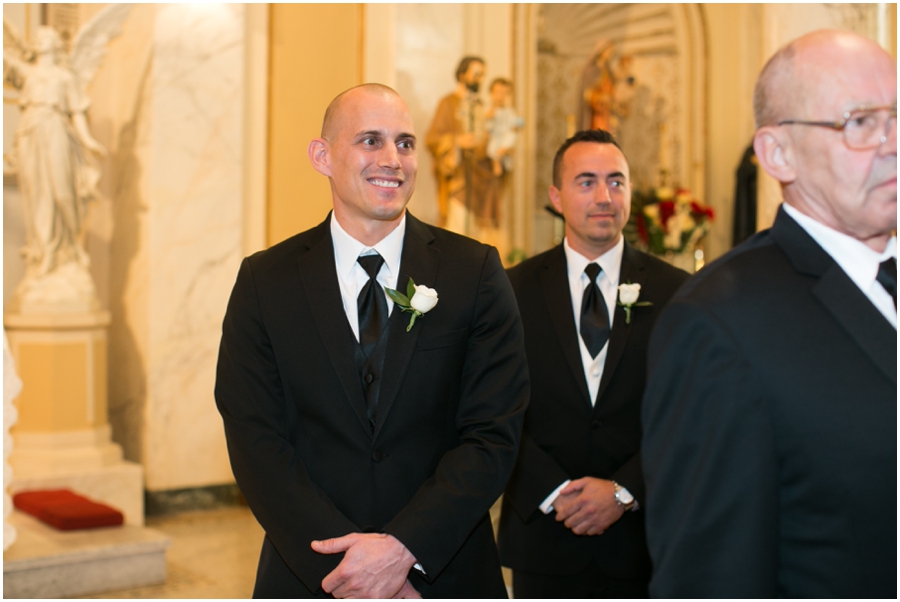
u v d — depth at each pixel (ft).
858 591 3.96
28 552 14.73
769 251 4.64
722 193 31.42
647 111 31.37
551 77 29.45
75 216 20.36
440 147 25.11
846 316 4.25
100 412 20.58
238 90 22.57
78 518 16.15
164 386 21.52
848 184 4.24
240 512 21.79
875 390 4.07
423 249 7.06
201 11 22.07
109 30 20.72
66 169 20.06
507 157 26.11
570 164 8.82
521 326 7.07
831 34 4.42
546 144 29.32
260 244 23.27
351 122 6.64
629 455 8.35
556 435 8.55
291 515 6.21
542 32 29.07
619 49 30.91
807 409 4.09
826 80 4.29
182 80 21.80
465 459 6.36
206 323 22.07
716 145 31.48
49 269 20.11
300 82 24.16
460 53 26.14
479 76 25.44
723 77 31.30
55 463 19.38
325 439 6.59
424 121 25.40
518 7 27.37
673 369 4.32
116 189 22.88
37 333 19.79
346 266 6.91
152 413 21.34
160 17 21.56
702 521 4.08
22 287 20.13
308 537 6.13
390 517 6.47
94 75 20.75
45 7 22.17
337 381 6.58
